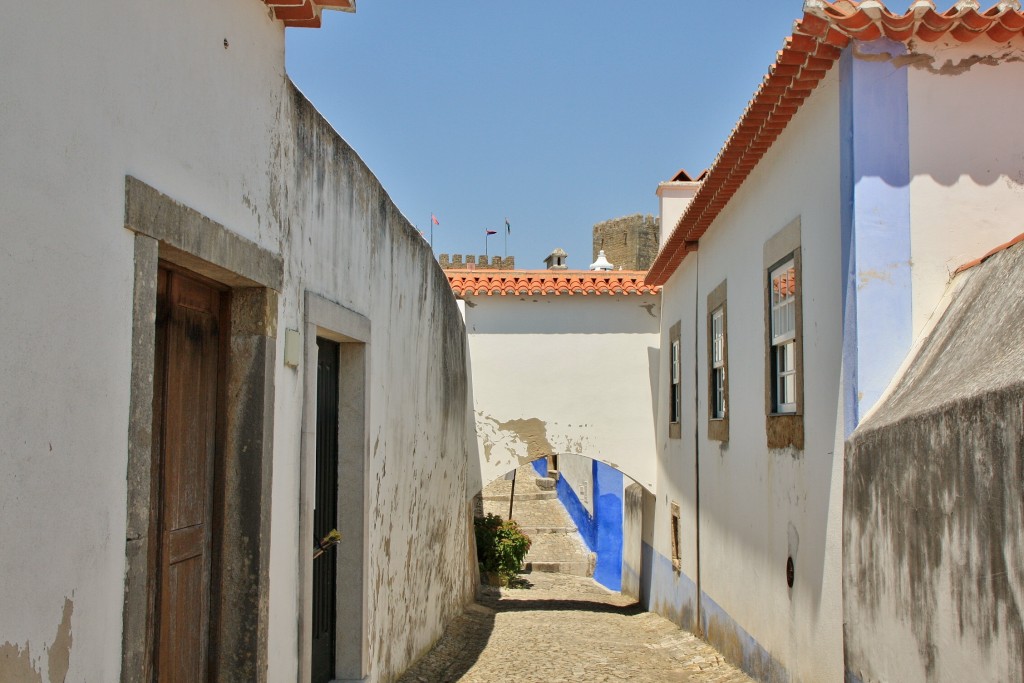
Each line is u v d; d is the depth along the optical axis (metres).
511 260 27.84
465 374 13.66
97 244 3.01
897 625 4.82
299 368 5.04
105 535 3.07
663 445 13.92
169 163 3.54
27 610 2.62
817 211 6.54
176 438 4.03
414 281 8.53
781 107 6.96
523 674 8.39
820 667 6.34
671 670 8.95
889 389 5.60
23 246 2.60
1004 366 3.97
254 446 4.45
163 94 3.49
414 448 8.56
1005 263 5.06
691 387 11.75
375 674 6.75
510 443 14.57
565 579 20.80
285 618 4.82
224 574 4.41
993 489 3.73
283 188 4.83
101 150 3.04
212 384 4.43
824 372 6.34
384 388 7.16
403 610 7.96
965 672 3.99
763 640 7.93
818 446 6.46
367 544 6.46
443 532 10.67
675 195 14.74
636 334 14.79
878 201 5.77
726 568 9.52
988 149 5.81
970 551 3.95
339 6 4.75
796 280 7.02
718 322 10.32
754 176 8.46
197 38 3.80
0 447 2.49
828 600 6.19
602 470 21.06
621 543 18.94
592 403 14.65
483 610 13.71
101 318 3.04
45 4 2.71
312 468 5.23
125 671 3.20
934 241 5.75
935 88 5.84
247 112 4.34
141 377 3.31
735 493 9.12
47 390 2.72
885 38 5.80
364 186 6.51
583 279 14.68
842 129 5.99
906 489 4.71
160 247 3.57
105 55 3.07
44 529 2.71
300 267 5.10
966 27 5.66
